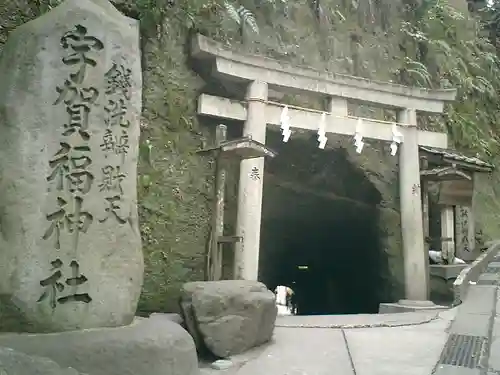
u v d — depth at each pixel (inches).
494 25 802.8
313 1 476.1
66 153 164.6
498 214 654.5
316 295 765.3
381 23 528.7
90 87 171.3
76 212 163.8
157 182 352.8
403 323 299.7
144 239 338.3
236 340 221.3
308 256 677.9
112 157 173.9
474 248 545.3
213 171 377.1
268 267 701.3
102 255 166.2
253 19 411.8
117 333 154.8
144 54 360.2
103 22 177.2
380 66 511.5
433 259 551.2
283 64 386.9
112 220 171.2
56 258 157.9
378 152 474.6
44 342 142.1
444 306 402.9
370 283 559.2
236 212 371.6
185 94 374.9
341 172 478.0
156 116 361.1
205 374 192.4
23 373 111.9
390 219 470.0
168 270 343.0
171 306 335.9
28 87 162.4
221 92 393.4
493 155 666.2
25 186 157.5
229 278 365.4
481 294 364.8
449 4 694.5
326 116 406.3
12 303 150.9
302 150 458.6
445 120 587.5
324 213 541.3
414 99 450.6
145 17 355.6
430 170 450.9
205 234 365.1
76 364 140.3
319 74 402.6
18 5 302.4
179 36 377.4
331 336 262.8
